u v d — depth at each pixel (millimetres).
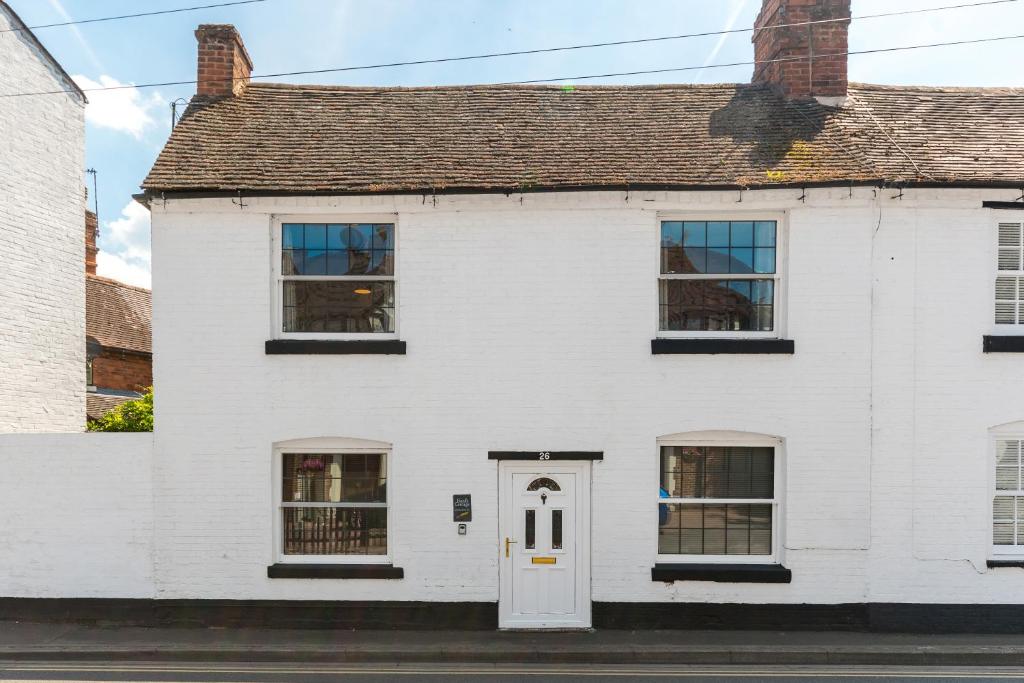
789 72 9625
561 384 7969
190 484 7977
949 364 7820
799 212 7895
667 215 8125
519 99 9828
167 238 7984
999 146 8516
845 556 7832
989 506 7848
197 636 7680
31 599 8016
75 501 8000
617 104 9695
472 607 7949
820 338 7863
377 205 8000
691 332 8133
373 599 7957
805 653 7215
